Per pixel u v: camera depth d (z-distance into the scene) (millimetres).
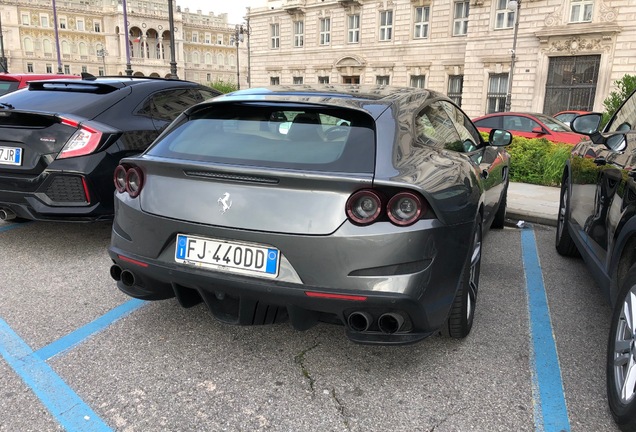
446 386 2525
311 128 2586
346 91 3006
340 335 3055
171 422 2221
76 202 4168
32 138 4141
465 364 2734
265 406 2346
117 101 4664
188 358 2754
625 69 26828
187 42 114688
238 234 2332
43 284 3752
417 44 36281
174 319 3219
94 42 103812
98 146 4176
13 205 4234
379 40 38406
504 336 3070
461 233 2465
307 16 42531
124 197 2727
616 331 2252
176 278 2482
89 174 4098
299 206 2256
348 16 39938
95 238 4934
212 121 2842
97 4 107438
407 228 2186
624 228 2438
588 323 3277
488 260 4625
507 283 4008
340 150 2389
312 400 2396
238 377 2582
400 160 2357
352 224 2201
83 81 4918
